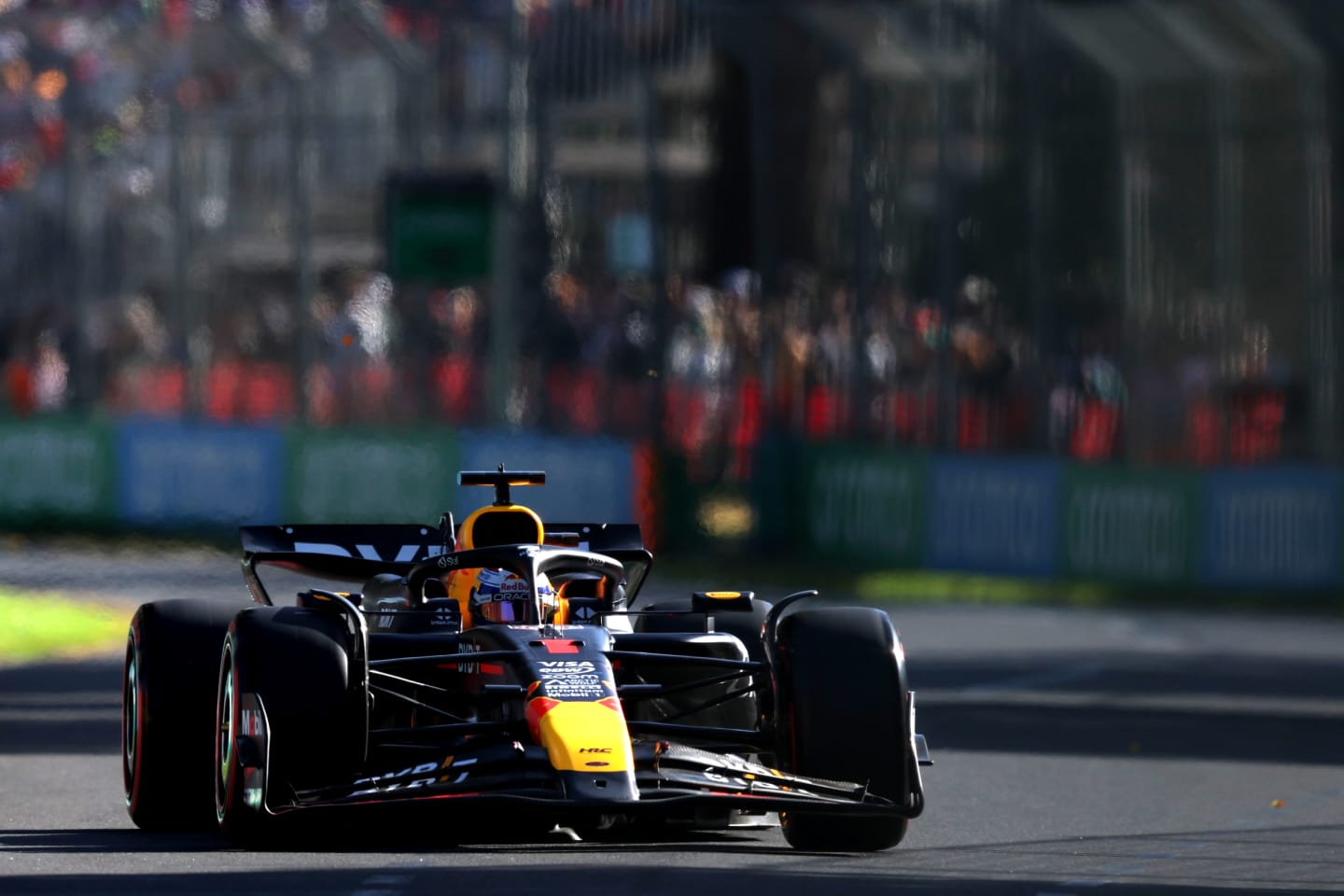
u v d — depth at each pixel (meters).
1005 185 89.19
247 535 36.34
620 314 92.31
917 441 87.25
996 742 45.47
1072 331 85.62
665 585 80.56
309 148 92.81
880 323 88.19
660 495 89.38
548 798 25.62
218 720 29.17
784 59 88.75
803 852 29.34
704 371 91.50
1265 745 46.12
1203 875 28.47
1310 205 81.06
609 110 94.88
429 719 31.64
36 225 97.00
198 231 94.81
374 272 94.69
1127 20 82.62
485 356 93.56
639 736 32.09
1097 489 82.25
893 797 28.28
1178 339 83.31
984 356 86.50
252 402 95.38
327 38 92.00
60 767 39.22
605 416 91.06
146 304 96.94
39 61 93.62
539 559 31.23
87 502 95.38
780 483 90.12
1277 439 82.00
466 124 92.00
